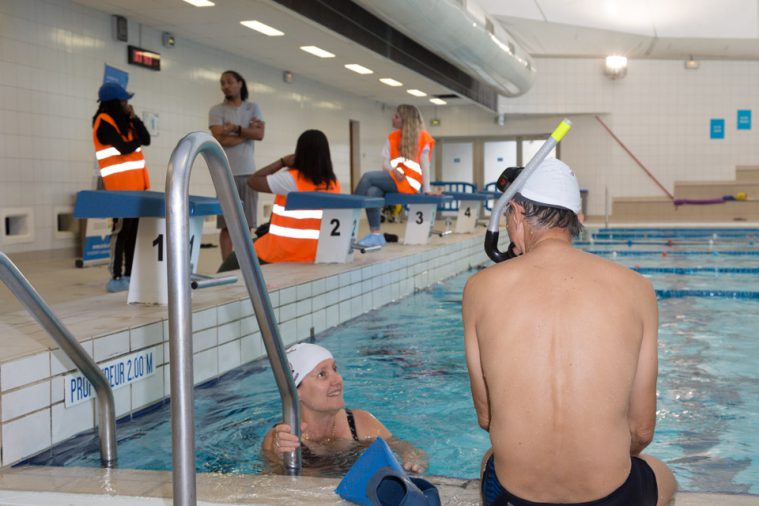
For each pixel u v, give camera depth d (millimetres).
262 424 3262
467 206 11328
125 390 3346
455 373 4191
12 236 7656
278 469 2615
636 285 1616
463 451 2918
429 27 10297
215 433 3135
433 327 5586
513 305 1610
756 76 18781
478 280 1710
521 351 1569
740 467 2719
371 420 3107
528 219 1734
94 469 2207
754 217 18766
